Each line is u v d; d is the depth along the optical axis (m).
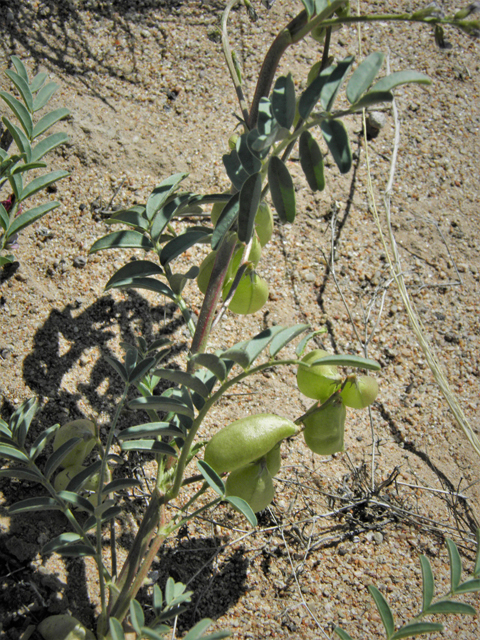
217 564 0.29
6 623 0.24
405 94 0.49
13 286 0.34
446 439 0.36
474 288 0.41
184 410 0.21
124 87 0.42
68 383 0.32
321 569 0.30
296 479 0.33
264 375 0.36
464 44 0.52
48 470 0.23
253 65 0.46
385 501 0.32
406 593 0.30
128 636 0.24
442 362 0.38
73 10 0.44
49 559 0.27
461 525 0.33
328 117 0.19
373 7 0.52
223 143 0.42
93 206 0.38
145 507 0.30
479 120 0.48
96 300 0.35
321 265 0.40
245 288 0.27
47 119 0.28
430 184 0.45
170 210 0.26
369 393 0.24
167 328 0.36
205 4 0.48
